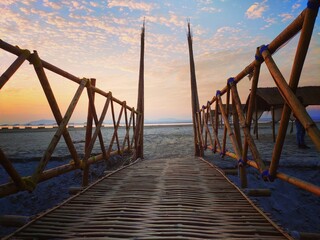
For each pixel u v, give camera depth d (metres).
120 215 2.50
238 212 2.59
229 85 4.44
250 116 3.44
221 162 7.70
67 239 1.97
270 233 2.07
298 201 5.92
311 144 11.52
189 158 7.76
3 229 5.15
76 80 3.92
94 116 4.73
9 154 10.04
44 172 2.85
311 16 1.74
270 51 2.61
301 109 1.94
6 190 2.13
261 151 9.06
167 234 2.05
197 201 2.99
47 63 2.98
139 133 9.97
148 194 3.34
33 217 2.45
